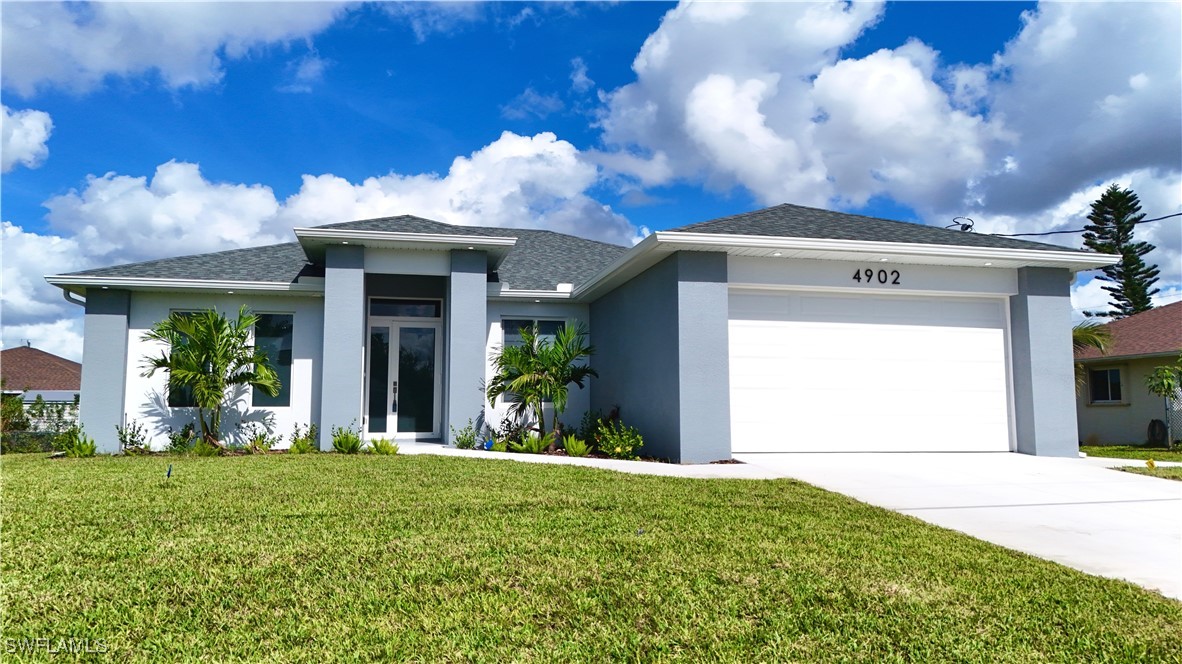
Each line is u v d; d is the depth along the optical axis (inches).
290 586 176.1
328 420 509.0
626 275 520.4
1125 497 323.9
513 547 214.5
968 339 497.4
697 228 445.4
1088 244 1497.3
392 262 534.0
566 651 140.1
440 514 262.2
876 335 481.7
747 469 397.4
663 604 167.3
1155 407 738.8
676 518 260.5
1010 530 260.2
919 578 191.6
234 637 144.6
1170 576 202.2
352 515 259.0
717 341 440.1
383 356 603.5
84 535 224.4
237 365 514.0
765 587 180.4
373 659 135.4
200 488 315.6
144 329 548.7
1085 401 832.3
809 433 463.2
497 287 597.3
